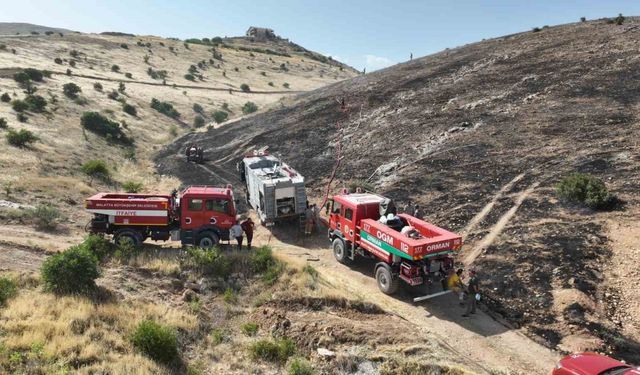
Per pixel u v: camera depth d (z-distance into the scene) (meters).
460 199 21.61
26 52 83.31
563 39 44.22
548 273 14.52
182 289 15.00
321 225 22.89
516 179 22.31
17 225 19.03
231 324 13.22
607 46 38.09
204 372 10.51
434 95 39.50
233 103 83.44
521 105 32.03
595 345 11.30
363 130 36.91
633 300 12.59
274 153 36.94
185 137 52.09
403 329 12.68
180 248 18.84
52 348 9.84
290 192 21.62
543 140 25.94
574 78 33.75
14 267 14.66
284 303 14.18
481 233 18.12
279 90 103.50
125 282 14.59
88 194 25.56
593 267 14.34
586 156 22.67
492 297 14.21
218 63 121.19
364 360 11.12
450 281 13.95
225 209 18.52
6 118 39.19
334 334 12.23
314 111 45.94
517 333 12.48
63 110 50.12
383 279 15.15
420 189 23.62
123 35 146.25
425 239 13.92
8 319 10.95
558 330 12.17
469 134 29.83
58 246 17.28
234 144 42.88
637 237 15.19
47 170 28.36
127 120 57.69
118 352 10.41
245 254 17.45
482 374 10.57
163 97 76.69
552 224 17.41
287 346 11.66
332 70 147.75
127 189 27.89
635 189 18.48
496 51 47.28
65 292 12.98
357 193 18.97
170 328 11.59
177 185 31.64
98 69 86.56
